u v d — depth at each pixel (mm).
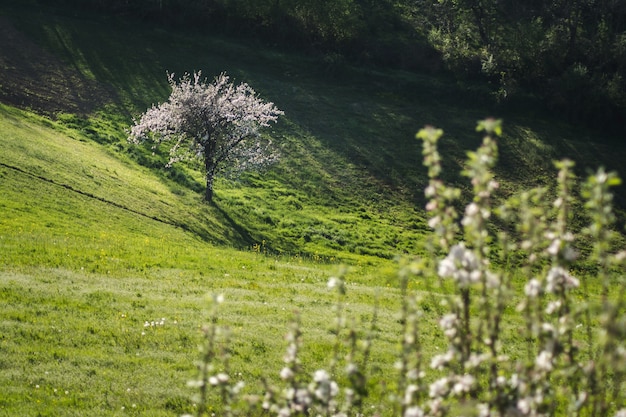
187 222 67875
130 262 43031
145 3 123438
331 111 109625
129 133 92000
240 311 34188
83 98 97812
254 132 76125
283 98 110250
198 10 125125
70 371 25000
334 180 93500
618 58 128875
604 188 8766
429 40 134750
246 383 24766
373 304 37781
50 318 30219
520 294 44094
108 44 113438
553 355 8969
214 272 43281
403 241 81000
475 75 126062
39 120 86062
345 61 122438
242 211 78625
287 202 85500
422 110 114500
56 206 57750
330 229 80062
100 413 21906
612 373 17922
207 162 76375
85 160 74000
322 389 9078
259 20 128250
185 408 22609
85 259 42031
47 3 121125
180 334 29781
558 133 113438
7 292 32969
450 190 9289
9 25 111375
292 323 9742
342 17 129125
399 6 147750
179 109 73625
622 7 140500
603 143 112750
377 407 21453
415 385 9227
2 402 22000
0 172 60438
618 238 84375
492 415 8898
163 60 112875
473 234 8992
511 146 107750
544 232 9477
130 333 29406
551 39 129375
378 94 117188
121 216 61406
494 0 142125
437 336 31750
